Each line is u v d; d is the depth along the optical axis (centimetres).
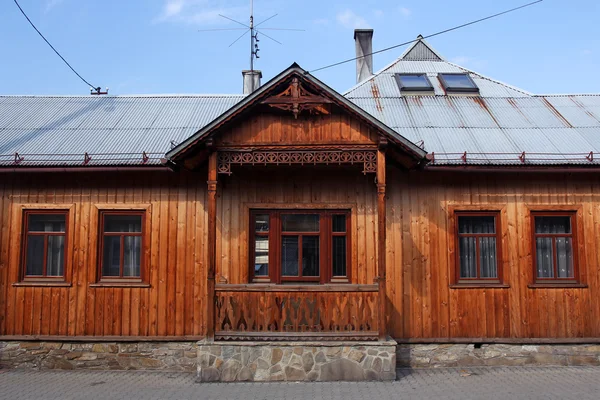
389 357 839
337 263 984
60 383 850
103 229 991
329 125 886
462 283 971
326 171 995
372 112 1177
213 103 1308
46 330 962
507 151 988
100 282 978
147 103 1309
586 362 944
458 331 952
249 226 985
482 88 1318
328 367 838
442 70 1444
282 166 966
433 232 977
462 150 992
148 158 973
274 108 886
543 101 1248
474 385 812
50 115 1214
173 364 946
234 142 880
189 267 972
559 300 959
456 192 985
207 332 850
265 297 863
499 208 980
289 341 843
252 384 820
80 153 1003
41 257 993
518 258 970
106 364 951
